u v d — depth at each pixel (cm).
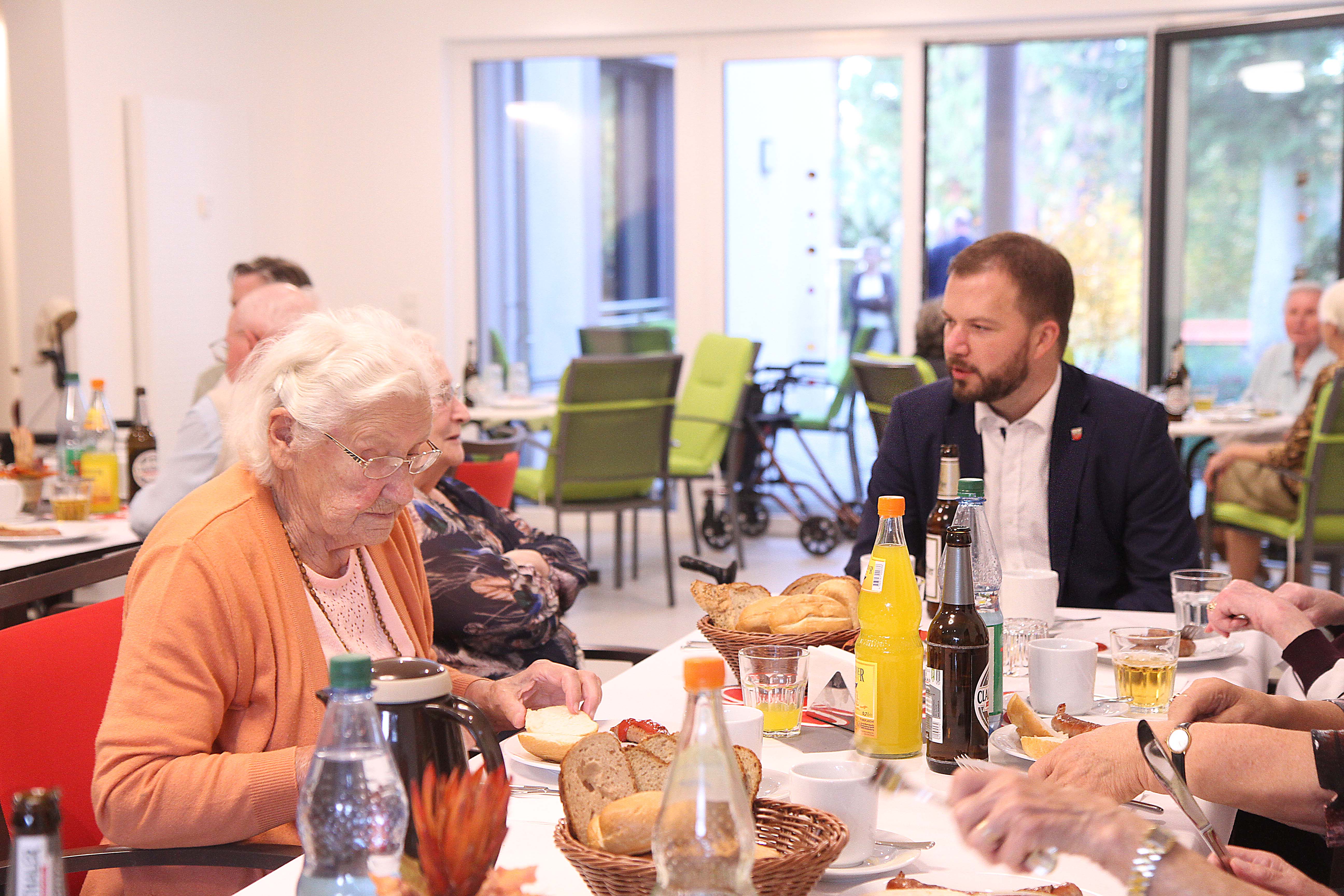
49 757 151
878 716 134
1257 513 460
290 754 135
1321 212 602
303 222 716
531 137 704
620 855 94
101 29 589
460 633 205
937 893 97
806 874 93
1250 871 109
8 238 662
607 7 671
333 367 149
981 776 97
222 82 659
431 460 155
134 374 612
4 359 670
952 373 235
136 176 603
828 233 677
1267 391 568
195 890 142
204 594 140
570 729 139
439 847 84
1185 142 619
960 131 660
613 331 690
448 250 707
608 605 532
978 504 159
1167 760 108
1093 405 237
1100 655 187
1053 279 228
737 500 653
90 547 294
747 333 693
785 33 665
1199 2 611
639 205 696
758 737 128
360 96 702
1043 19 634
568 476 523
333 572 161
